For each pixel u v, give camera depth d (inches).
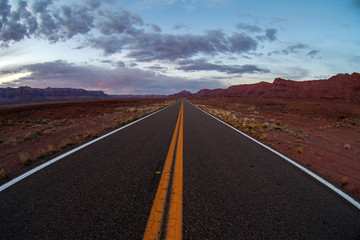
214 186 115.0
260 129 376.2
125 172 133.7
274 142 261.9
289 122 663.1
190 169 142.1
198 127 357.1
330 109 1127.0
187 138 256.4
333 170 165.3
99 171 135.5
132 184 114.6
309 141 306.7
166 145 214.7
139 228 75.7
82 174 130.0
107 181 118.9
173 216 83.4
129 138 250.4
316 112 1042.7
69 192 104.7
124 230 74.3
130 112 762.2
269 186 118.7
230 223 80.4
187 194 103.6
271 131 363.6
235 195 104.8
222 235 73.0
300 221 84.3
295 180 130.2
